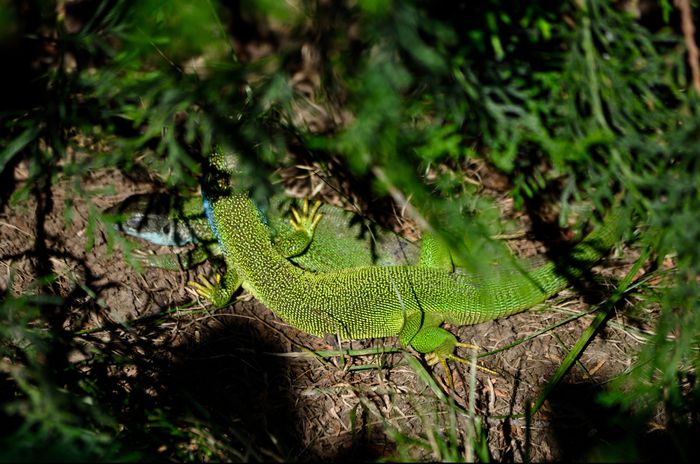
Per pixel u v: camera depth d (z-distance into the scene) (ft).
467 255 10.10
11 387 10.78
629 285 13.21
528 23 10.56
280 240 14.23
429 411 11.86
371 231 14.44
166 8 10.27
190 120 10.48
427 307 13.11
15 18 10.67
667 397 10.12
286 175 15.46
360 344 13.32
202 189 13.83
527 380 12.37
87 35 10.85
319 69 12.09
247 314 13.89
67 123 11.59
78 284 13.43
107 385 11.83
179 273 14.46
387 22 7.11
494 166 14.30
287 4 10.11
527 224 14.69
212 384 12.32
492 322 13.38
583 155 10.30
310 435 11.69
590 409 11.73
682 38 10.27
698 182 9.47
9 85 13.88
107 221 11.10
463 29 9.94
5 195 14.07
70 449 8.38
